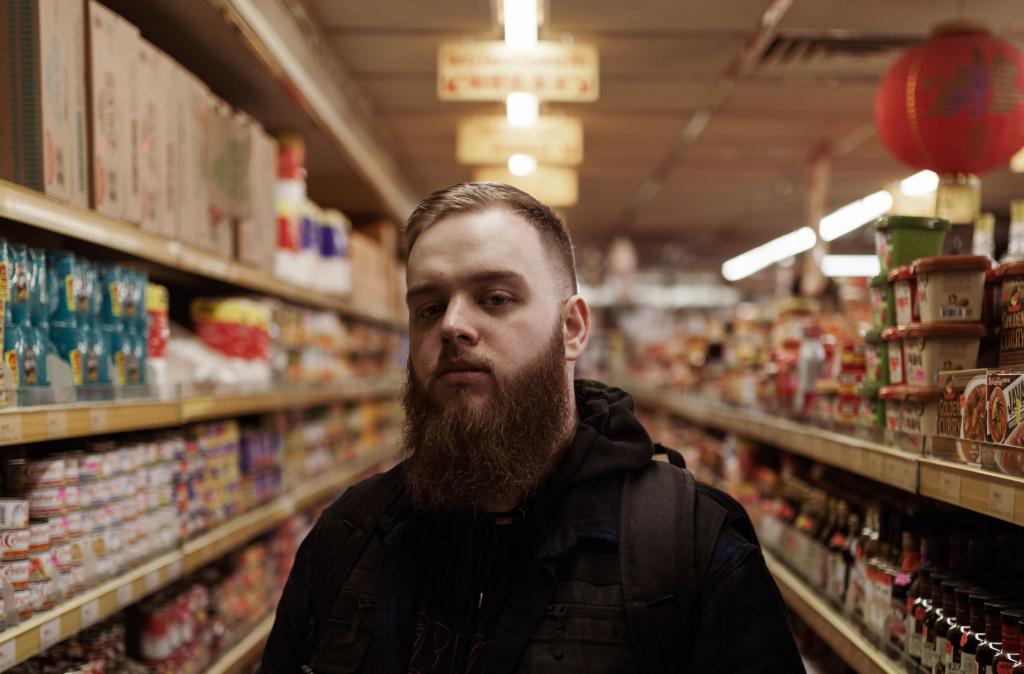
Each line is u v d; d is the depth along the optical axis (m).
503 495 1.04
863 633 1.84
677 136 5.31
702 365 4.47
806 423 2.47
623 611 1.01
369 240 5.49
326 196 4.88
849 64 3.96
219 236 2.48
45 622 1.47
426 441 1.06
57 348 1.65
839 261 10.56
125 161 1.89
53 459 1.62
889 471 1.64
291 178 3.31
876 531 1.91
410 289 1.11
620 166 6.18
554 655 1.00
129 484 1.88
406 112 4.73
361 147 4.23
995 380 1.27
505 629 1.02
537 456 1.05
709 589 1.02
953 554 1.50
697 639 1.01
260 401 2.72
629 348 8.12
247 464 2.81
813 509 2.52
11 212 1.40
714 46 3.75
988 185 5.69
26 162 1.55
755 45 3.73
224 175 2.52
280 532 3.32
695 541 1.05
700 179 6.63
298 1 3.16
